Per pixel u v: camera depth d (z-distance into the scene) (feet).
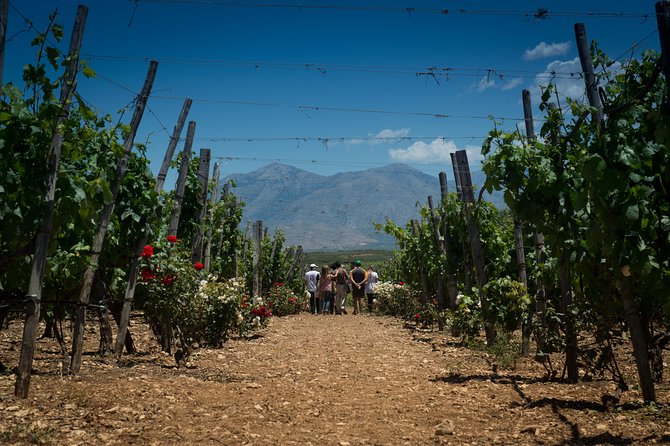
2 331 34.19
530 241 37.93
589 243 18.89
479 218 37.27
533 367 27.96
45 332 32.73
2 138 18.85
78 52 19.62
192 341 32.89
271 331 47.26
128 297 27.02
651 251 17.99
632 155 17.63
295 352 34.63
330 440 15.62
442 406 19.92
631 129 19.07
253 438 15.48
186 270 29.63
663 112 17.17
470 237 35.55
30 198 18.92
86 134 21.45
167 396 19.97
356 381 24.94
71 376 22.53
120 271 28.19
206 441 15.08
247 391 21.89
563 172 21.24
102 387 20.61
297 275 91.40
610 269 20.47
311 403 20.16
